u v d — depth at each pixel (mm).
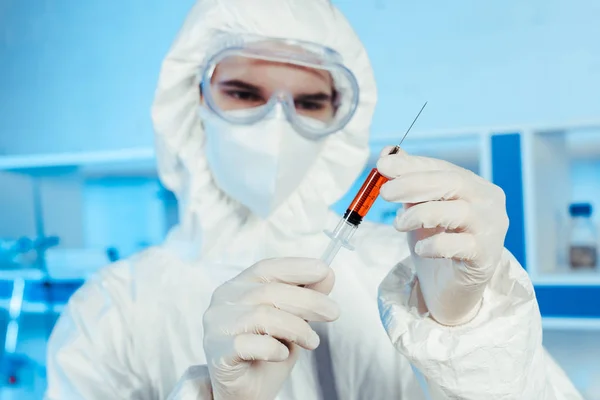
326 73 992
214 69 982
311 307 656
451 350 606
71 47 3213
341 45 1005
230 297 682
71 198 2846
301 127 959
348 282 1027
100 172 2725
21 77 3314
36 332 2662
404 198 589
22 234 2871
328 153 1091
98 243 2822
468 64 2621
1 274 2520
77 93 3219
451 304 622
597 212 2100
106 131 3182
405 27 2699
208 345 667
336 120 1014
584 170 2113
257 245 1069
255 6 956
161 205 2688
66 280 2451
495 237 594
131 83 3129
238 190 1011
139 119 3127
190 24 989
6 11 3312
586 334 2061
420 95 2697
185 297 1035
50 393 961
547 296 1795
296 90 965
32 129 3314
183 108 1049
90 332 999
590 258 1942
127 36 3115
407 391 934
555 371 891
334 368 964
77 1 3188
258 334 634
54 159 2385
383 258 1060
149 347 1009
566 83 2482
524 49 2531
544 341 2117
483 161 1837
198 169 1070
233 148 967
